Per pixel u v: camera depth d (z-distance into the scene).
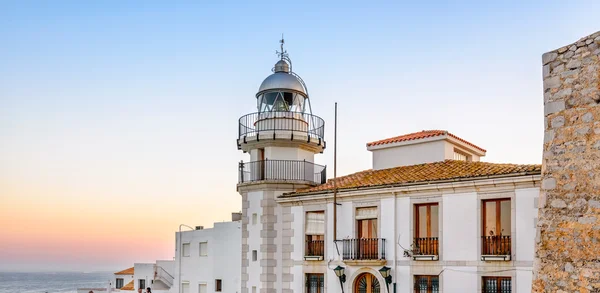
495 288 20.81
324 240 25.83
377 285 24.06
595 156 11.71
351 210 25.14
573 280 11.59
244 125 29.98
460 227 21.81
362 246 24.36
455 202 22.08
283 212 27.58
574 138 12.14
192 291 34.41
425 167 25.83
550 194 12.34
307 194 26.44
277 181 27.88
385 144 28.75
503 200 21.16
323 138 30.52
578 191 11.87
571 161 12.09
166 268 42.62
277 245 27.52
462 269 21.55
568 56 12.57
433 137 27.03
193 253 34.78
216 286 32.47
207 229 33.81
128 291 45.12
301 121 29.69
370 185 24.53
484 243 21.17
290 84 30.16
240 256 31.00
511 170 21.08
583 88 12.17
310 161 30.20
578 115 12.16
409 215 23.30
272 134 28.67
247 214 28.84
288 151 29.17
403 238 23.33
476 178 21.34
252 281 28.02
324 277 25.61
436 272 22.22
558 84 12.63
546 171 12.53
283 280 27.03
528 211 20.14
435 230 22.81
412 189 23.12
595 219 11.47
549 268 12.05
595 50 12.10
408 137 28.39
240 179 29.47
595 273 11.27
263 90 30.36
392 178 25.19
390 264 23.52
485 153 30.44
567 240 11.85
